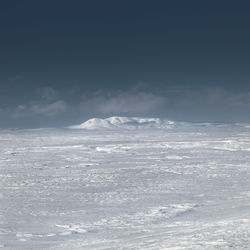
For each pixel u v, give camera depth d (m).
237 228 35.16
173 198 62.03
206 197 62.25
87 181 86.56
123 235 38.03
